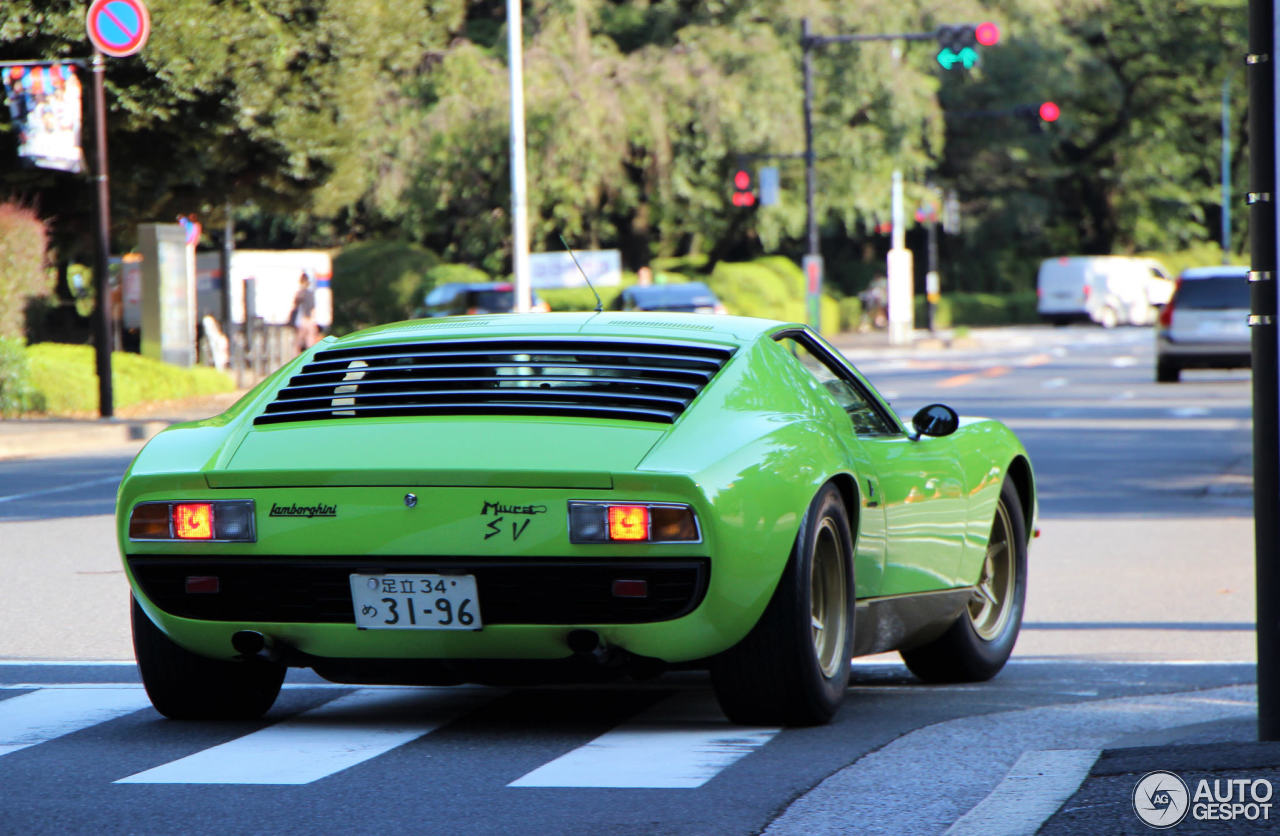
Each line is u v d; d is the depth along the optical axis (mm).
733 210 166125
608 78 156000
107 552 38688
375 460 18188
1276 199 17703
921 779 17312
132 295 97500
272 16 97250
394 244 158250
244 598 18750
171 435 19656
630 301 126688
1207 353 99250
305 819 15773
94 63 74500
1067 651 26484
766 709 19359
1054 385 100438
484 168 152500
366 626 18391
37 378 78875
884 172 164750
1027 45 196500
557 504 17828
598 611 18031
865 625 20969
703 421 18688
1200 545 39031
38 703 21844
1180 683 23500
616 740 19297
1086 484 51719
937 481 22656
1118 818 14758
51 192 103250
